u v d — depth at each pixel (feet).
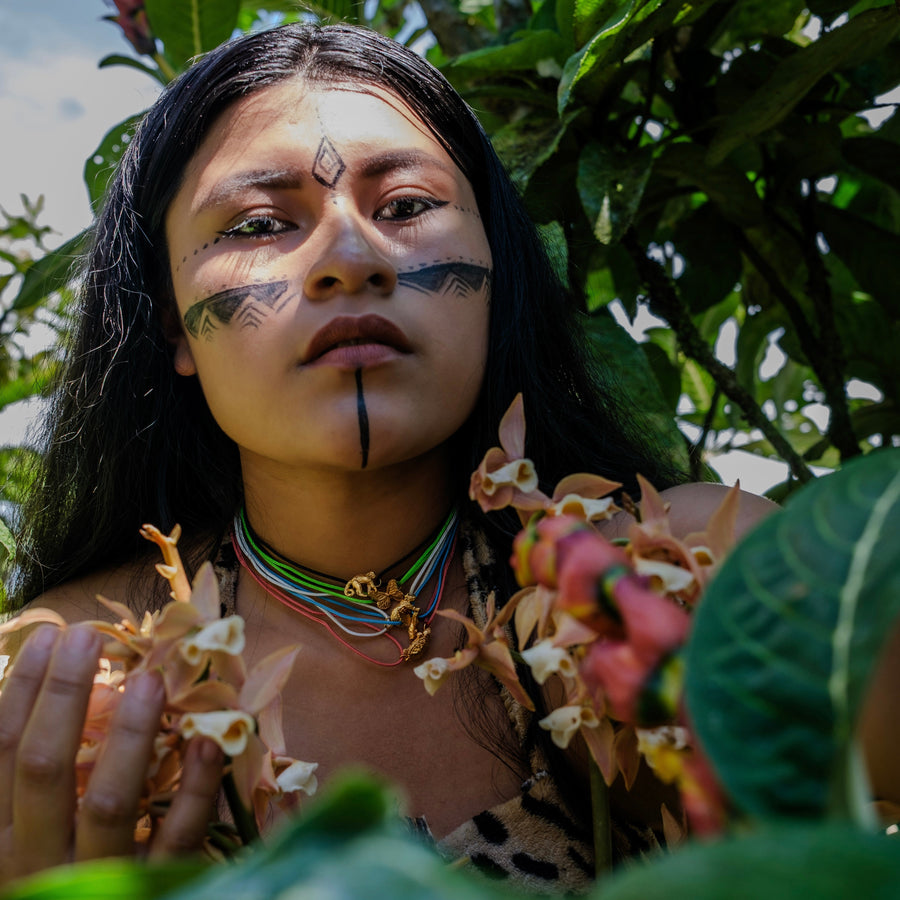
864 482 1.56
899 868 1.11
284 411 4.06
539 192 6.38
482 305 4.42
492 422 4.85
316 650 4.57
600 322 6.33
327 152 4.33
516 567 1.85
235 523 4.90
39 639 3.01
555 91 6.37
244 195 4.28
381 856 1.22
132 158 5.22
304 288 4.06
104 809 2.55
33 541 5.54
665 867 1.15
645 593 1.64
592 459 5.29
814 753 1.40
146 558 5.34
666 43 6.08
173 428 5.25
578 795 4.23
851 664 1.42
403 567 4.62
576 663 2.63
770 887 1.10
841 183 7.89
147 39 8.31
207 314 4.24
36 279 6.86
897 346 7.46
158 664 2.55
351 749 4.36
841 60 5.43
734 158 6.86
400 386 4.00
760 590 1.53
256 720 2.58
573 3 6.04
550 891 3.99
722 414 8.48
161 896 1.35
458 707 4.41
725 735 1.45
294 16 9.06
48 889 1.32
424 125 4.72
